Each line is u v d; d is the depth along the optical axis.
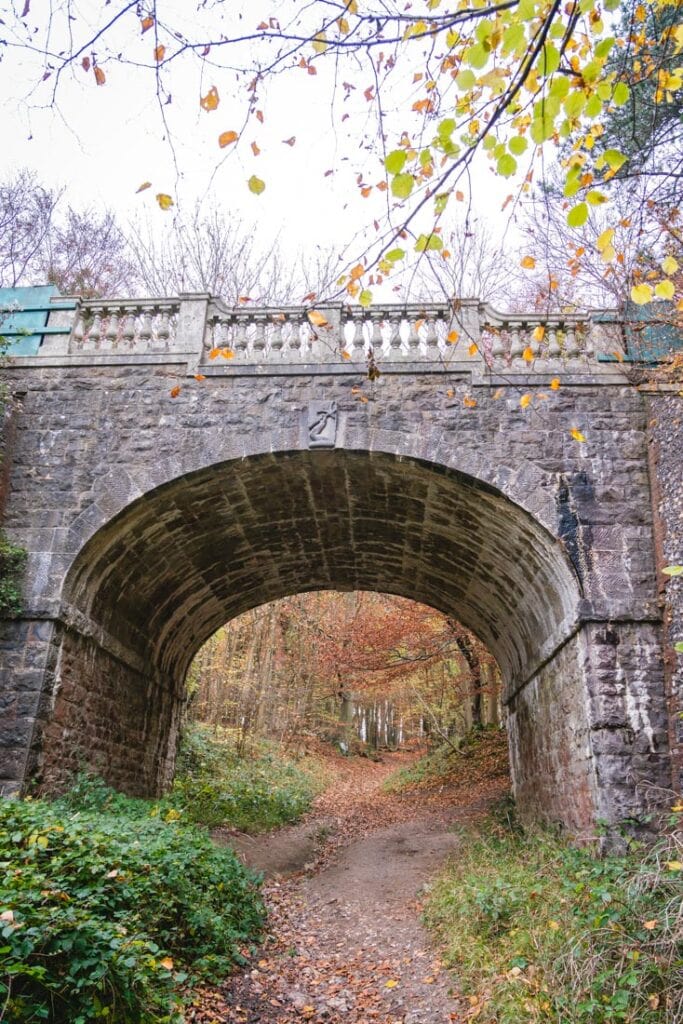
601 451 11.52
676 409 11.48
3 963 4.30
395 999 7.19
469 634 23.77
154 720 15.87
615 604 10.73
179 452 11.89
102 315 13.05
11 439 11.96
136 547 12.59
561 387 11.83
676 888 6.08
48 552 11.41
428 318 12.46
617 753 10.09
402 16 4.12
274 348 12.48
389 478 12.39
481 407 11.81
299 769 28.08
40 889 5.17
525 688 15.17
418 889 11.98
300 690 32.22
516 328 12.28
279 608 28.95
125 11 4.12
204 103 4.40
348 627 25.03
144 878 6.82
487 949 7.40
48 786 10.75
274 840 16.58
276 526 14.57
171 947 7.08
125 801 10.97
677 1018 5.16
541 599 12.47
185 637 17.14
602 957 5.85
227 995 6.88
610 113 9.38
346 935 9.66
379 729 50.06
